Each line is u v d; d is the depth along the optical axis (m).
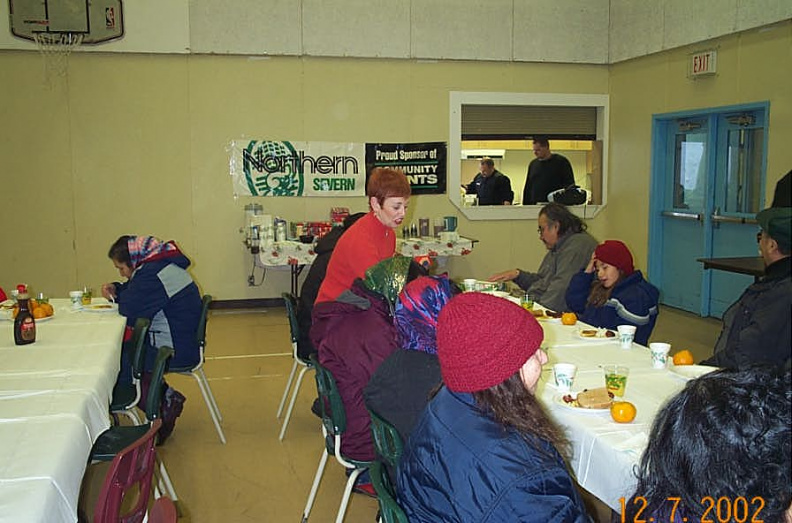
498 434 1.34
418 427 1.46
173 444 3.88
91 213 7.10
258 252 6.83
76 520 1.81
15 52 6.80
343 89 7.45
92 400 2.38
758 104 5.94
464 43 7.61
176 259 3.86
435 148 7.70
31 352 2.95
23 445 1.91
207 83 7.18
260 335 6.40
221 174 7.30
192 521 3.03
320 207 7.56
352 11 7.33
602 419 2.09
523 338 1.37
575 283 3.61
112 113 7.03
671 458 1.03
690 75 6.62
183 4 6.99
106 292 4.21
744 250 6.34
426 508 1.39
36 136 6.93
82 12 6.82
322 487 3.37
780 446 0.95
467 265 7.95
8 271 7.01
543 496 1.30
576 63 7.93
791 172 4.08
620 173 7.91
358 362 2.53
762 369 1.04
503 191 8.04
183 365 3.82
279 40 7.21
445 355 1.40
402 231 7.57
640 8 7.33
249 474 3.51
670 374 2.54
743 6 5.95
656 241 7.40
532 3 7.71
